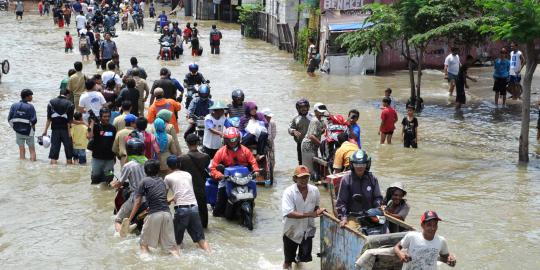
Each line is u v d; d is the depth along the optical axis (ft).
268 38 159.94
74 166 56.34
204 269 36.24
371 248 29.45
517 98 90.12
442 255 28.22
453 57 90.27
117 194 43.21
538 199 49.01
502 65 84.17
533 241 40.93
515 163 59.06
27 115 56.75
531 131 72.23
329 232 33.63
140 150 42.19
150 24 203.72
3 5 236.22
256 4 170.50
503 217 45.06
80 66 64.75
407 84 102.12
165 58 125.08
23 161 57.41
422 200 48.26
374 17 85.97
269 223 44.09
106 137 50.39
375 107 83.61
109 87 62.59
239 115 54.03
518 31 55.98
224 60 127.13
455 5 79.10
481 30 63.82
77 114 56.59
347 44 91.66
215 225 43.68
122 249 38.73
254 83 100.48
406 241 28.12
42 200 47.39
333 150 50.62
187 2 229.86
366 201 33.86
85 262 36.96
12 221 43.21
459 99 83.71
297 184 35.19
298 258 36.24
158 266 36.52
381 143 65.16
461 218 44.70
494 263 37.60
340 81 104.12
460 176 54.70
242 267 36.68
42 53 129.90
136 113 63.05
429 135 69.46
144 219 39.93
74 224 42.78
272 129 51.88
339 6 116.67
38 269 36.06
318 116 51.72
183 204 39.01
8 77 100.68
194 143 42.37
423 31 80.23
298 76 108.58
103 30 165.07
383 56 114.62
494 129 72.69
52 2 239.30
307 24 132.67
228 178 43.37
